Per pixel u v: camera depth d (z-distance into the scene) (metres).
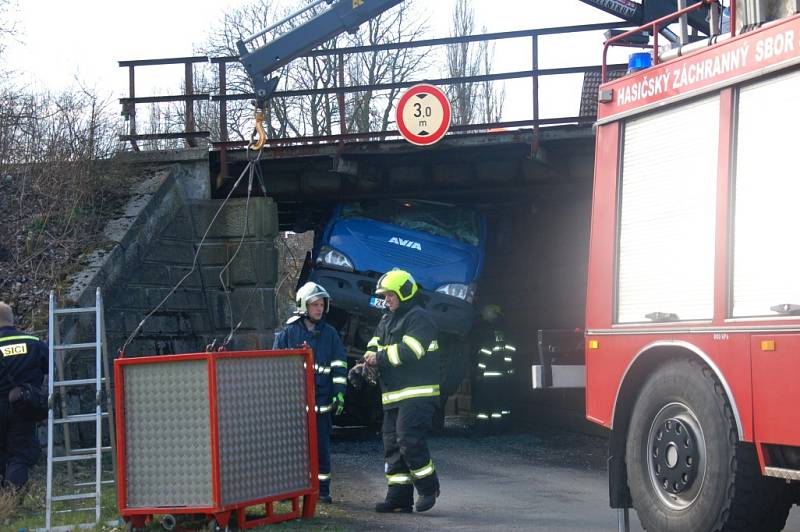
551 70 15.37
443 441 15.70
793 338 5.29
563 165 16.39
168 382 7.29
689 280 6.20
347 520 8.03
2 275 12.88
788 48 5.54
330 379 8.98
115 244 13.69
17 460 8.78
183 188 15.80
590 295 7.18
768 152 5.65
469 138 15.62
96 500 8.25
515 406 20.27
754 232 5.68
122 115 16.28
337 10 15.50
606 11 15.62
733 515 5.71
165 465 7.29
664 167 6.55
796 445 5.23
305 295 8.80
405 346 8.20
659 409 6.35
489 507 8.88
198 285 15.55
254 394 7.57
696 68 6.29
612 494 6.77
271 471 7.68
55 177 14.41
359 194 16.83
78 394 12.06
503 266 20.84
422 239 15.77
